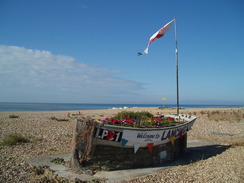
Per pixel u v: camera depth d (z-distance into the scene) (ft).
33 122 62.95
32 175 20.29
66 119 75.77
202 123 67.05
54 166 23.72
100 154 22.29
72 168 22.31
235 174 21.22
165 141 26.40
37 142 36.14
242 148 33.50
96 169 22.13
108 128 21.70
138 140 23.18
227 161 26.22
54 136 41.78
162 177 20.67
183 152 31.30
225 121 71.31
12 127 51.85
